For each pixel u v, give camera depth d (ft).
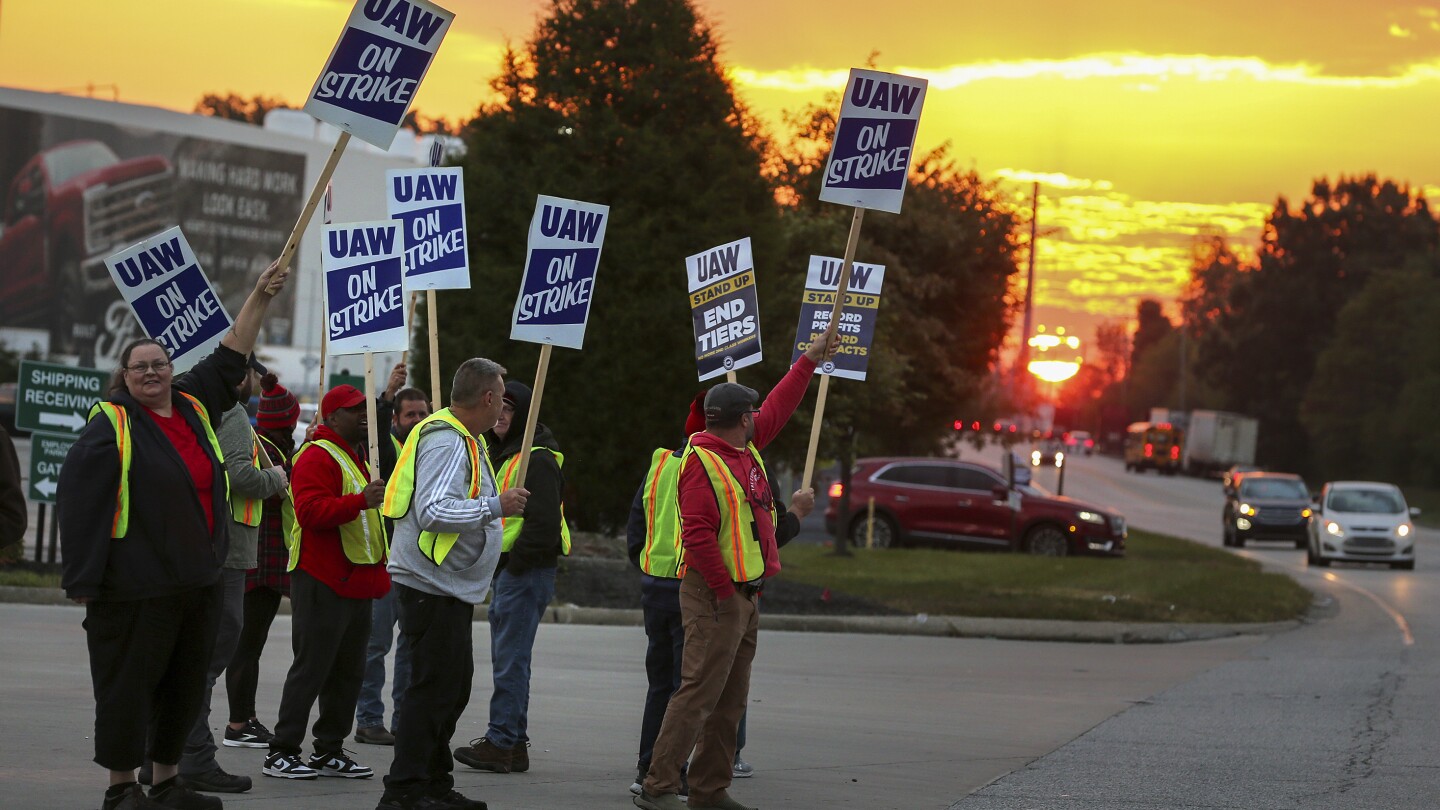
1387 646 78.28
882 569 109.91
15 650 55.06
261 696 47.85
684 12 92.73
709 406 33.12
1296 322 469.98
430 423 30.63
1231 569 120.26
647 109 91.56
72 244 355.56
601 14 91.30
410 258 41.81
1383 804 36.91
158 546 27.99
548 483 37.78
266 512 38.58
